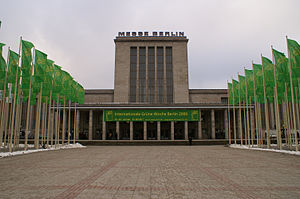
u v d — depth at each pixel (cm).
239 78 3578
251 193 740
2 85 2219
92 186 843
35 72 2542
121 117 5244
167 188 812
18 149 2661
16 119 2597
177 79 6712
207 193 743
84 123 5828
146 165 1405
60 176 1037
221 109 5428
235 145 3516
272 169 1230
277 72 2592
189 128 5841
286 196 703
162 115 5247
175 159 1750
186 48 6906
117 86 6638
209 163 1496
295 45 2308
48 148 2894
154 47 6956
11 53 2353
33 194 729
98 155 2094
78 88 3928
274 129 5691
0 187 826
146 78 6738
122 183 894
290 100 2870
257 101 3350
